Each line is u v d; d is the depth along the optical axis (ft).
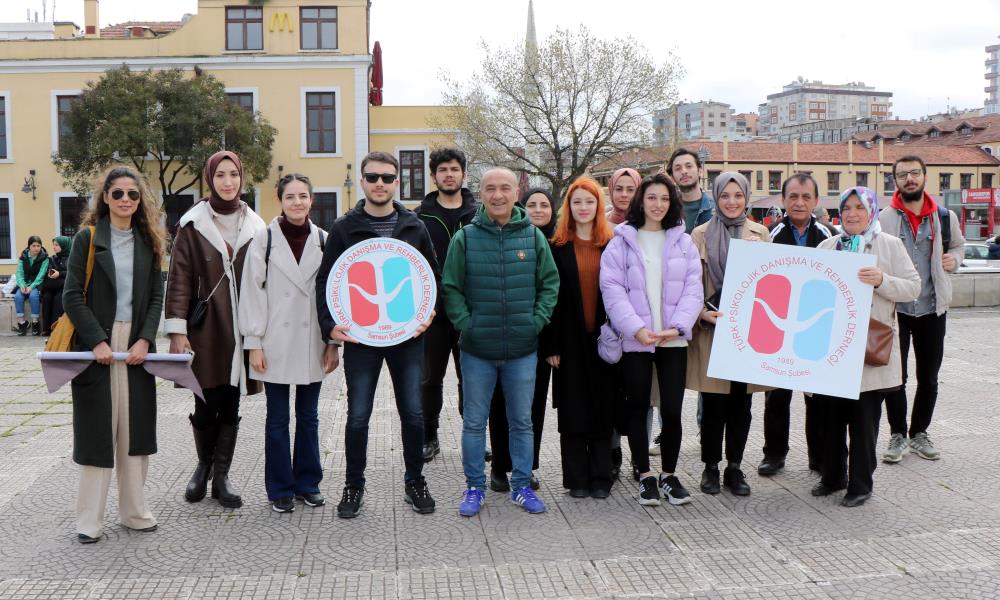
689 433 20.95
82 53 100.37
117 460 14.10
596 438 16.07
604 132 106.63
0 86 100.83
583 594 11.80
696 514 14.99
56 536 14.02
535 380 15.75
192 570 12.64
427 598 11.69
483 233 15.03
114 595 11.77
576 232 15.87
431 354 18.28
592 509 15.34
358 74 101.19
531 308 15.02
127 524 14.24
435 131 111.24
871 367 15.12
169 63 100.48
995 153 199.72
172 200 100.63
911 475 17.08
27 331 44.65
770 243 15.39
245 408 23.48
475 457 15.29
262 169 94.99
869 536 13.80
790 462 18.38
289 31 100.89
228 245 15.31
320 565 12.82
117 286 13.85
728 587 11.97
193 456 18.83
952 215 18.34
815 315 15.12
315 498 15.61
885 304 15.51
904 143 210.18
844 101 549.95
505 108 104.88
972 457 18.29
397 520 14.80
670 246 15.31
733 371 15.37
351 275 14.70
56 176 101.71
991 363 30.55
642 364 15.21
